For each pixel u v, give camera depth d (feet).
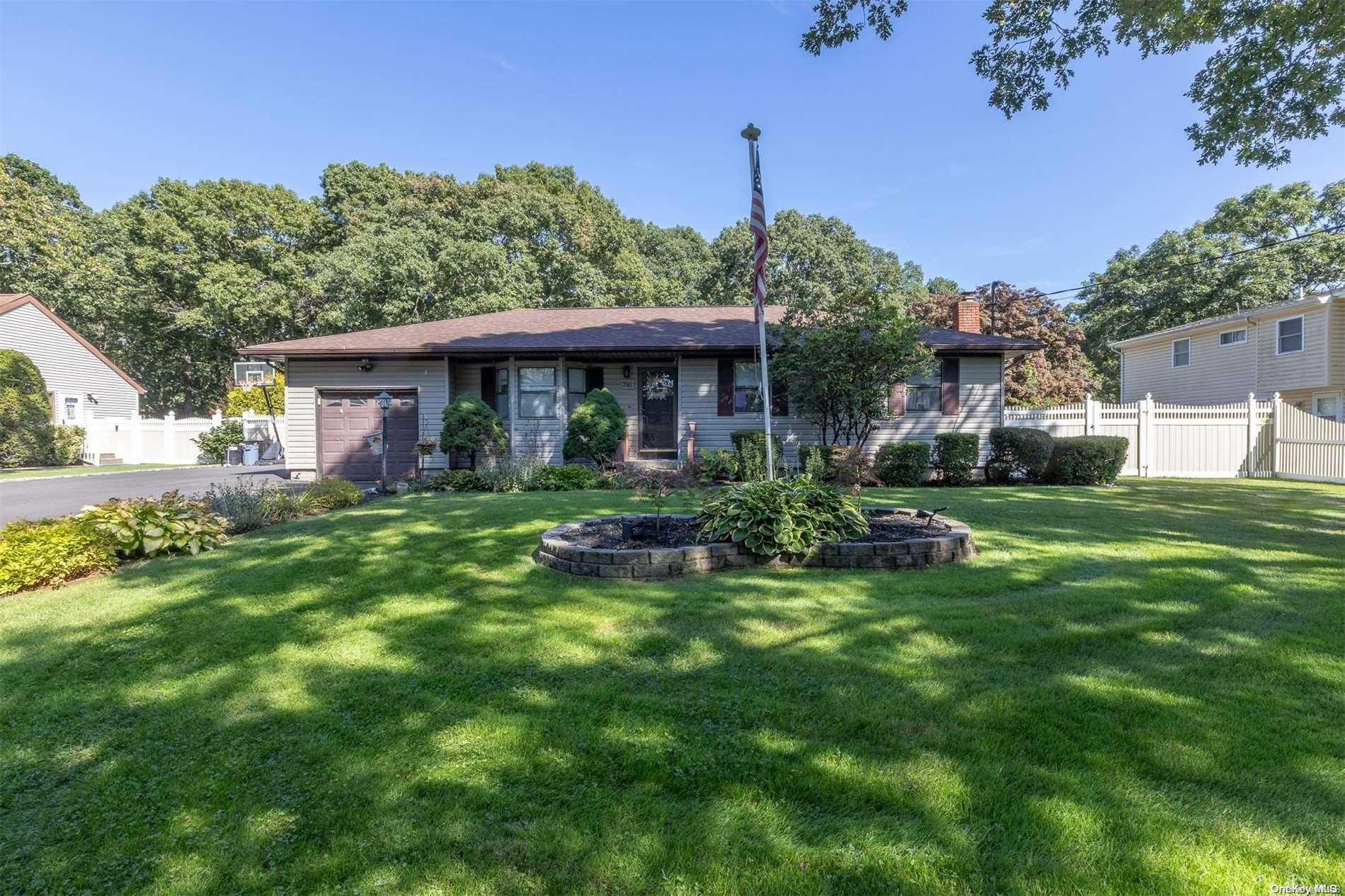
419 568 16.19
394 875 5.82
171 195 87.15
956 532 17.74
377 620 12.64
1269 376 58.70
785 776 7.25
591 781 7.26
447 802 6.88
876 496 29.86
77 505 32.32
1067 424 48.91
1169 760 7.45
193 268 85.76
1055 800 6.72
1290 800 6.70
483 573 15.79
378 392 42.09
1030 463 38.29
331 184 98.63
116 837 6.46
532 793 7.04
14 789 7.34
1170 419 48.26
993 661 10.34
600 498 28.32
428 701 9.27
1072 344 80.79
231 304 81.92
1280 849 5.96
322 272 78.95
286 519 23.59
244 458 61.31
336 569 16.08
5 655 11.09
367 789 7.14
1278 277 79.61
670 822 6.51
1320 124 27.91
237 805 6.95
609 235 96.78
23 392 60.80
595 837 6.29
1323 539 19.79
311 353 39.75
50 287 86.94
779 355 37.99
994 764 7.43
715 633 11.64
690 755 7.70
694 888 5.59
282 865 5.99
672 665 10.37
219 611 13.16
